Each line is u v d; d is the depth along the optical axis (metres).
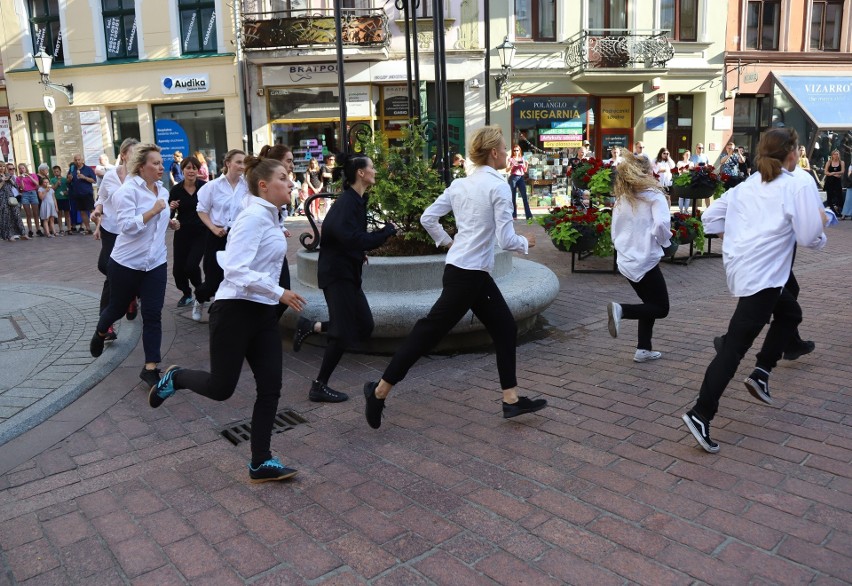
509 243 3.90
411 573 2.78
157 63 21.34
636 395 4.73
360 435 4.22
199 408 4.70
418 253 6.79
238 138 21.45
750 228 3.90
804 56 22.92
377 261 6.08
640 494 3.36
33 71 21.84
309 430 4.32
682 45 22.30
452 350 6.01
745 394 4.64
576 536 3.01
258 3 20.47
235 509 3.33
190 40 21.42
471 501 3.35
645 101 22.31
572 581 2.70
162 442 4.15
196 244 7.48
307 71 20.86
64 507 3.39
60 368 5.44
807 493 3.30
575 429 4.19
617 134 22.69
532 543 2.97
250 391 5.06
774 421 4.17
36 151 22.81
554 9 21.66
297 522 3.20
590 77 21.25
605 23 21.97
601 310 7.46
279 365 3.62
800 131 23.11
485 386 5.06
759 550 2.85
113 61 21.73
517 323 6.35
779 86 22.77
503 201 3.90
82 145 22.22
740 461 3.66
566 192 22.22
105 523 3.23
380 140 6.89
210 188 6.35
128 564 2.90
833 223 3.99
